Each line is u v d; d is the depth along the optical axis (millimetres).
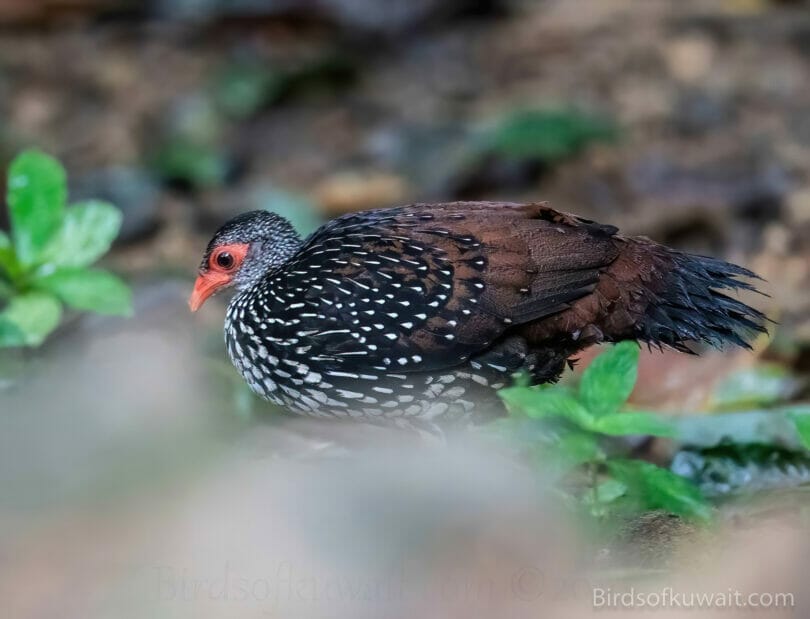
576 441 8086
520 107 18984
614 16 22062
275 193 17188
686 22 21422
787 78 19578
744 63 20094
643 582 7684
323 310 9523
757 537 8195
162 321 12195
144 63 21625
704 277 9727
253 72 20719
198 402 10047
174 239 16828
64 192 10805
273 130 19734
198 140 19172
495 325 9445
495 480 8078
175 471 8477
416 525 7734
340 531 7688
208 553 7582
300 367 9727
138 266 15375
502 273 9445
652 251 9727
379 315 9461
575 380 11773
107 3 22875
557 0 22969
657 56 20500
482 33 22094
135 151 19125
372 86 20797
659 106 19016
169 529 7812
